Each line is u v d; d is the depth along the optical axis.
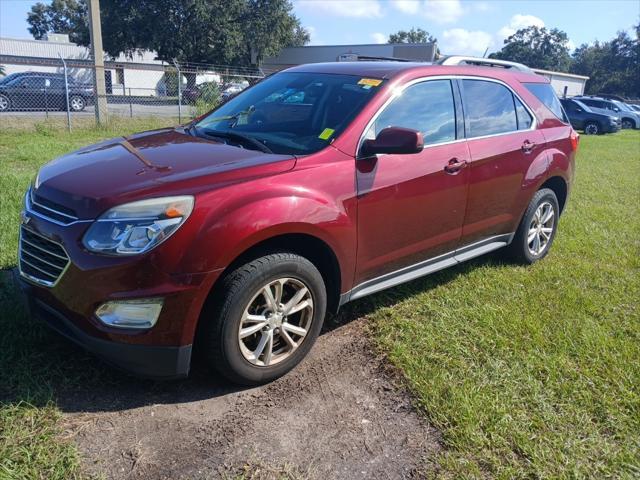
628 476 2.45
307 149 3.23
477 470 2.43
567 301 4.25
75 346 3.12
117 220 2.52
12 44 37.38
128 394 2.82
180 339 2.62
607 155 14.82
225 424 2.67
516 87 4.72
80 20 45.91
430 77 3.88
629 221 6.89
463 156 3.95
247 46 46.38
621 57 75.31
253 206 2.72
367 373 3.18
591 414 2.88
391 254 3.60
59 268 2.64
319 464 2.45
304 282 3.02
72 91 20.28
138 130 13.90
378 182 3.34
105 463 2.35
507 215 4.59
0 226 4.77
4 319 3.25
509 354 3.39
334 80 3.84
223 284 2.71
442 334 3.59
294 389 3.00
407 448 2.58
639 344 3.65
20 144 9.99
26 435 2.42
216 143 3.41
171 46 42.41
